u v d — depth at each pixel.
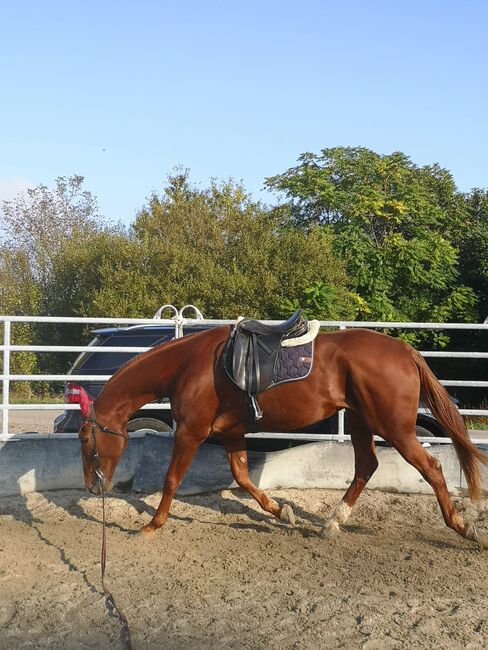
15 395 23.95
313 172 29.03
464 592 5.31
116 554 6.17
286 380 6.32
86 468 6.71
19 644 4.46
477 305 27.89
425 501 7.83
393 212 27.58
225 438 6.97
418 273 26.11
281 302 23.95
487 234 27.97
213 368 6.51
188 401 6.51
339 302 23.09
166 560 6.02
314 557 6.13
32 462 8.09
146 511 7.57
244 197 29.09
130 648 4.37
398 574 5.69
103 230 31.27
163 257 25.44
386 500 7.85
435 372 27.02
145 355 6.71
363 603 5.04
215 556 6.13
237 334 6.43
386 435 6.32
